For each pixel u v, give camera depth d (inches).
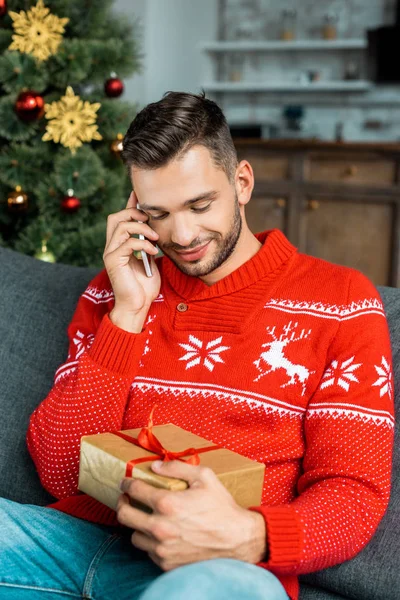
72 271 57.8
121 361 43.8
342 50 224.5
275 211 156.1
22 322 54.7
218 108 42.5
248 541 32.7
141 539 33.2
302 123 230.8
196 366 43.9
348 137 228.1
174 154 39.6
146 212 42.2
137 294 44.8
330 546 34.6
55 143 89.0
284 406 41.8
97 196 89.7
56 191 86.0
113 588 36.2
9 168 86.4
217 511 31.9
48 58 85.3
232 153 42.5
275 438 41.7
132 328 45.2
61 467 43.9
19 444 50.8
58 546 38.6
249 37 233.0
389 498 41.3
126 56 90.5
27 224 92.0
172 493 31.9
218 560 31.0
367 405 39.5
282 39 227.0
